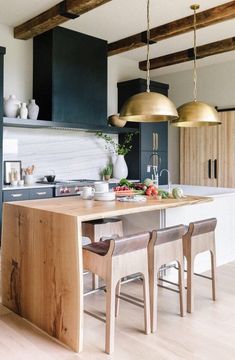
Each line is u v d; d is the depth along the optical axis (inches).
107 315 92.5
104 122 235.0
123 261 95.1
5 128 206.1
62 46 209.9
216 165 273.0
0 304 123.6
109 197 125.6
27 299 110.7
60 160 233.3
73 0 165.2
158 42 231.6
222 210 165.6
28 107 202.2
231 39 220.5
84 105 222.7
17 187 186.2
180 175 295.4
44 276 103.8
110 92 267.7
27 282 110.6
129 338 99.2
